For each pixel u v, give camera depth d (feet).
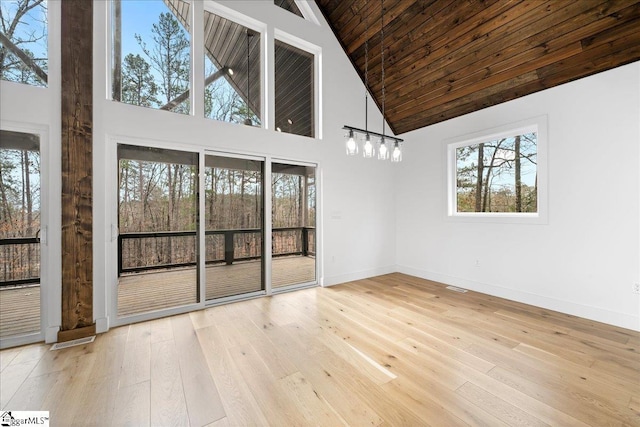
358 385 5.88
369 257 15.26
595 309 9.16
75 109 8.00
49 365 6.56
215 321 9.23
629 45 8.02
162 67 9.89
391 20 11.73
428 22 10.86
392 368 6.51
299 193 13.16
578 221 9.50
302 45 13.15
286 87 12.80
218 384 5.89
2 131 7.52
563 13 8.26
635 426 4.72
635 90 8.29
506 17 9.18
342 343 7.72
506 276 11.53
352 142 8.82
